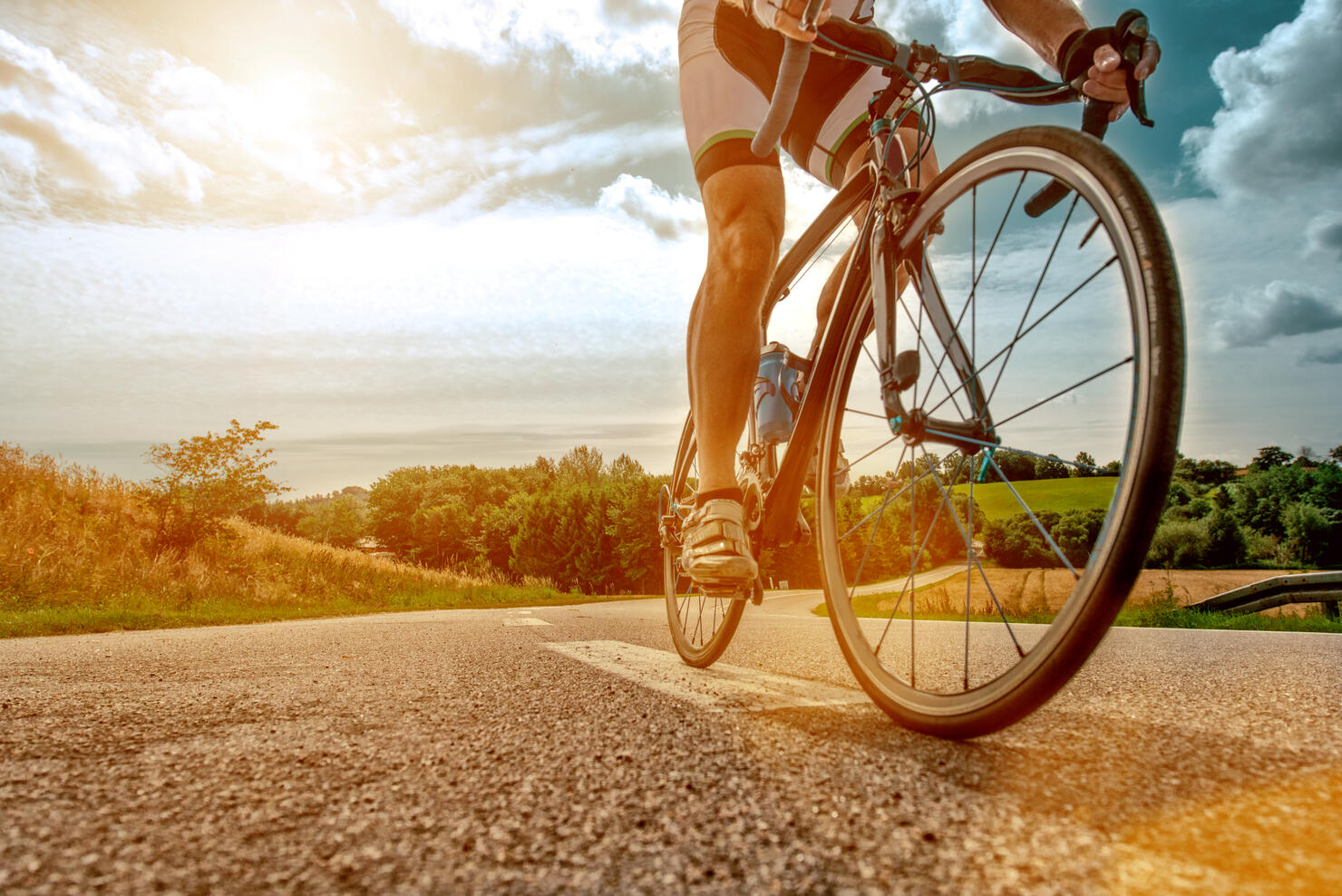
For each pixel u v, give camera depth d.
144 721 1.13
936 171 1.68
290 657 2.15
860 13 1.72
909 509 1.19
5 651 2.72
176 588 8.55
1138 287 0.82
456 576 16.95
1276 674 1.60
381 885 0.54
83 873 0.56
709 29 1.55
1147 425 0.78
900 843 0.60
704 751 0.90
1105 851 0.58
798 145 1.81
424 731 1.04
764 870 0.55
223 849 0.61
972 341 1.12
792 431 1.59
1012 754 0.88
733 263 1.47
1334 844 0.58
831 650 2.22
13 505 8.91
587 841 0.62
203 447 9.98
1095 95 1.16
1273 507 22.58
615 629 3.40
